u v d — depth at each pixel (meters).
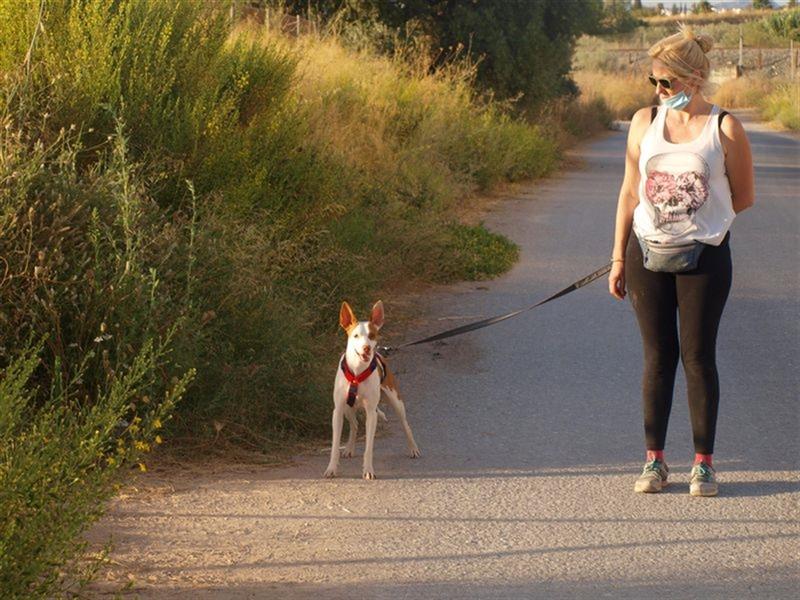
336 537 5.16
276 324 7.37
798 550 5.04
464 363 8.62
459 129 18.56
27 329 6.25
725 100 57.12
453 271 11.92
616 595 4.54
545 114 28.03
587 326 9.82
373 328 6.05
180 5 9.60
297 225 9.52
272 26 16.33
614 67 60.78
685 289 5.71
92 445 4.03
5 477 3.75
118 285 6.25
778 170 24.33
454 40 23.75
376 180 12.97
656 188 5.61
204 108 8.79
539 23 24.73
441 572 4.76
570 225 15.78
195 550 4.95
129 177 7.61
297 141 10.05
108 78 8.37
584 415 7.28
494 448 6.61
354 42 22.09
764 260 12.98
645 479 5.81
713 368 5.79
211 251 7.16
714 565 4.86
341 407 6.07
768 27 77.88
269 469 6.20
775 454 6.44
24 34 8.37
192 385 6.52
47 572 4.12
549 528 5.31
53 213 6.46
